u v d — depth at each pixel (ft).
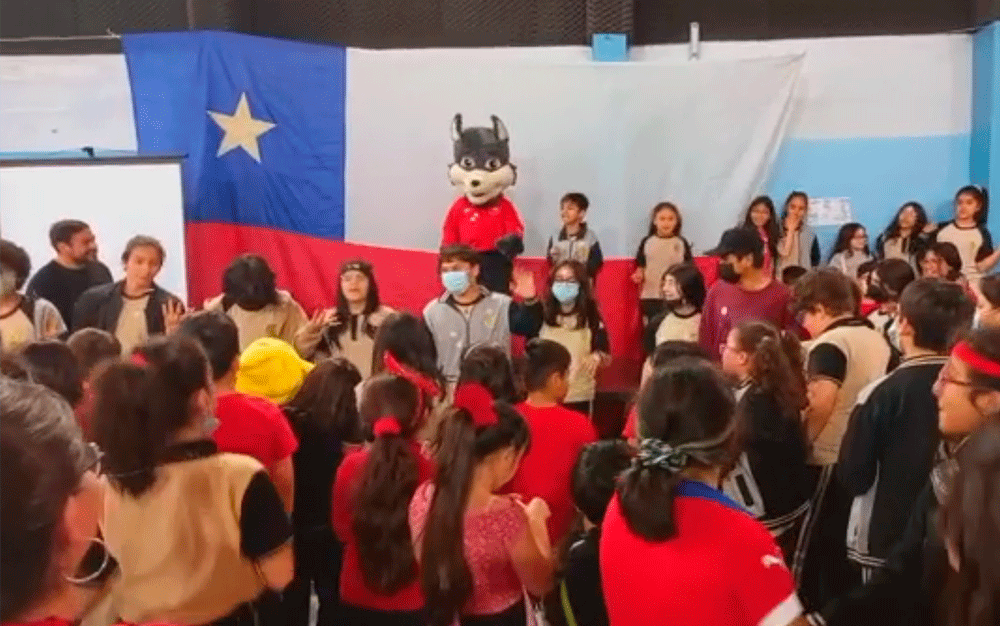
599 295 21.83
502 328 15.62
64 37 22.79
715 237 21.75
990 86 21.33
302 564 9.53
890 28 22.40
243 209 20.94
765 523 8.43
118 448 6.26
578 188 21.68
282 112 20.94
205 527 6.40
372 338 14.76
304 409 9.55
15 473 2.79
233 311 14.62
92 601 5.97
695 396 5.66
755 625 5.41
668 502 5.52
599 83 21.36
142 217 19.69
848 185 22.53
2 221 19.45
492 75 21.36
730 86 21.34
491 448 7.43
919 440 7.54
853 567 8.34
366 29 22.91
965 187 21.18
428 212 21.67
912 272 12.11
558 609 7.66
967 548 4.00
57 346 7.98
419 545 7.64
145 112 20.71
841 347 9.71
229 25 22.47
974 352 6.30
